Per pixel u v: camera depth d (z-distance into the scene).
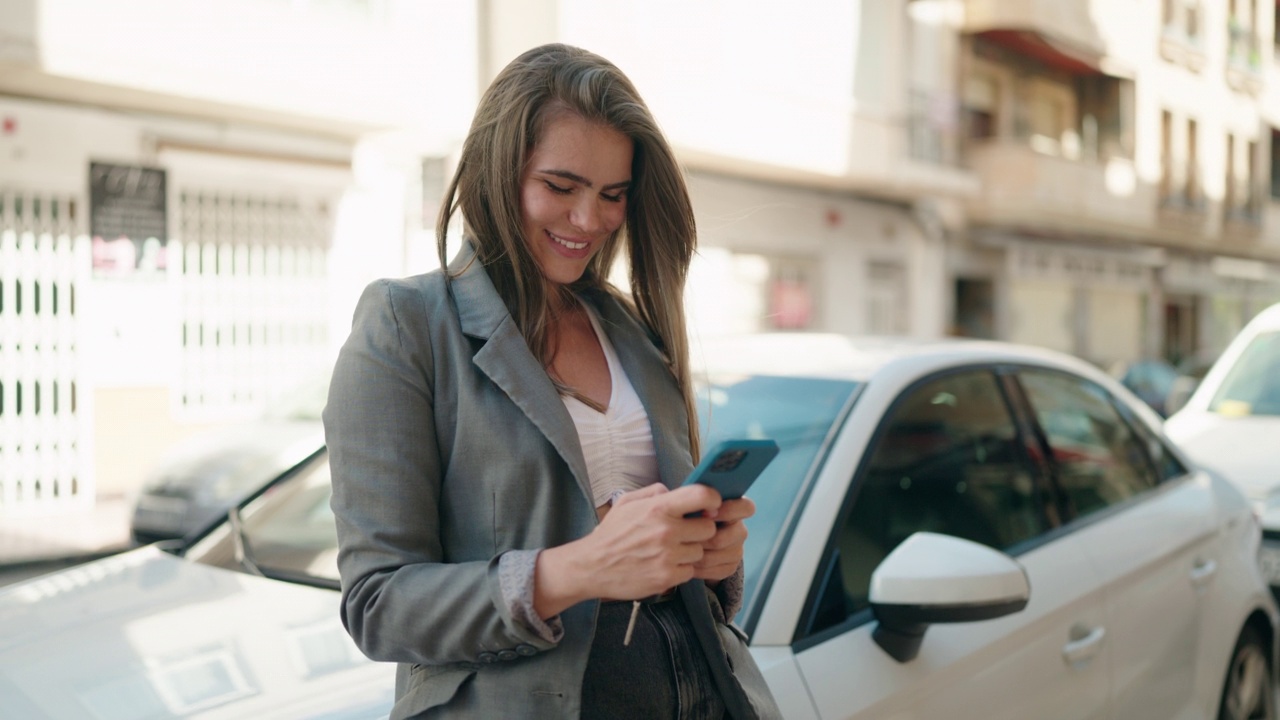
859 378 2.64
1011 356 3.17
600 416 1.49
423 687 1.38
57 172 9.32
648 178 1.55
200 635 2.06
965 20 18.45
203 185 10.34
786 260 16.14
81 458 9.64
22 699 1.84
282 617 2.15
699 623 1.50
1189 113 25.27
